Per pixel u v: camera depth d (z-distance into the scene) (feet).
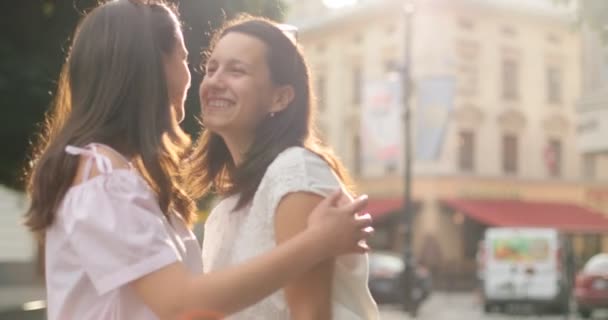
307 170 7.04
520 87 126.93
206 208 25.44
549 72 129.59
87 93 7.07
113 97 7.00
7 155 30.22
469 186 121.29
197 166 8.90
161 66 7.22
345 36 133.08
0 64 27.94
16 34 28.45
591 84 63.82
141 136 7.04
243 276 6.23
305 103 7.94
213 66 7.88
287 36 7.93
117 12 7.17
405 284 67.21
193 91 21.30
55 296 6.73
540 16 127.03
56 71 28.84
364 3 127.75
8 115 28.43
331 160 7.62
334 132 134.72
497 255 71.20
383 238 124.06
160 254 6.38
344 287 7.15
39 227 6.84
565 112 130.52
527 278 70.08
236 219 7.69
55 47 28.73
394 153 83.35
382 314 68.28
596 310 75.97
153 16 7.29
